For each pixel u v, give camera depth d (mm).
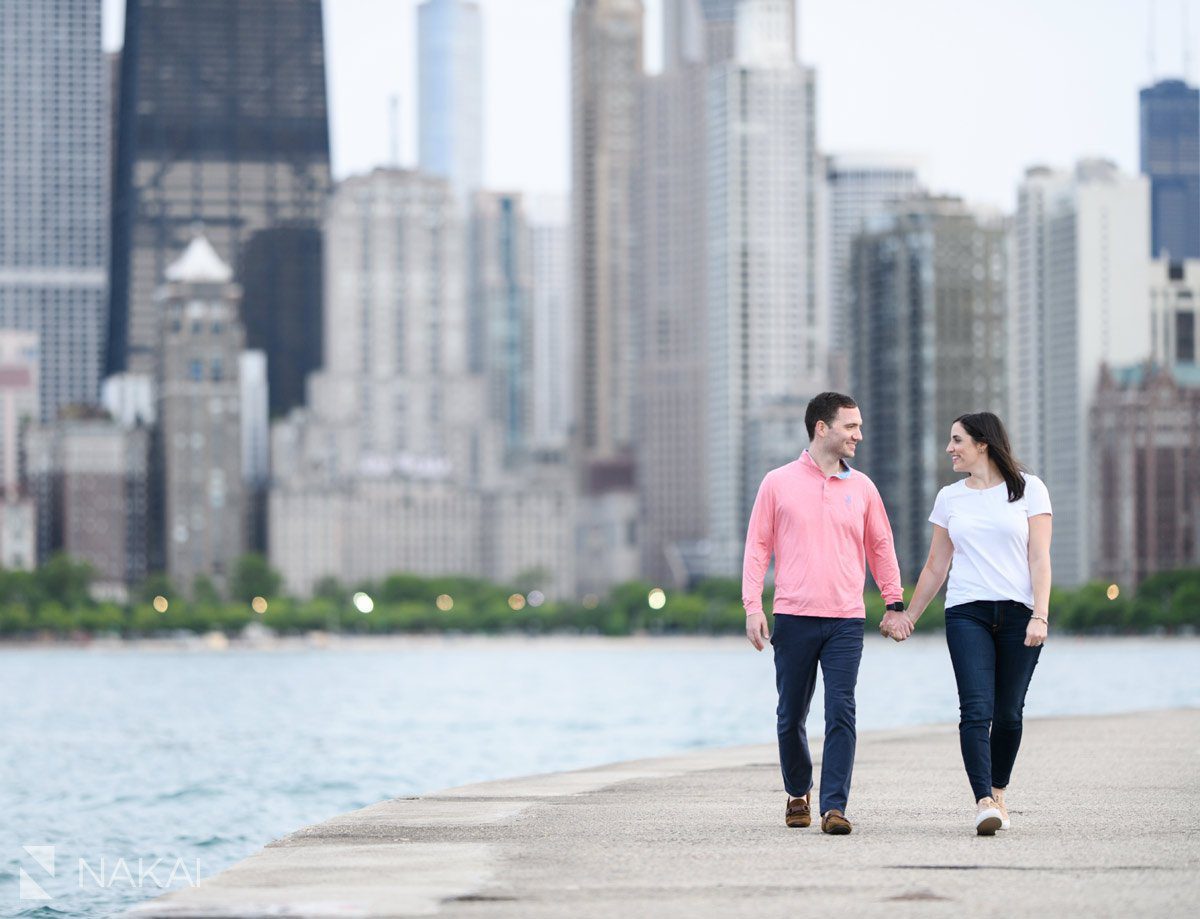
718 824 39094
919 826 38469
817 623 37781
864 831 37656
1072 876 31500
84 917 50156
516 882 31328
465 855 34625
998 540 37719
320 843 36750
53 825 77875
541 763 116812
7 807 86688
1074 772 50875
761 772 53219
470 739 146250
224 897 30078
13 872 61000
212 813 83250
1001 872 31953
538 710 199875
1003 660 37906
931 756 58188
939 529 38750
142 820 79750
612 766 56719
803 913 28297
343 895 30109
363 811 42625
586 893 30203
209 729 167125
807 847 35156
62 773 110688
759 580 38406
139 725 175125
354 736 152750
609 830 38219
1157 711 82438
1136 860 33250
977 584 37719
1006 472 38062
